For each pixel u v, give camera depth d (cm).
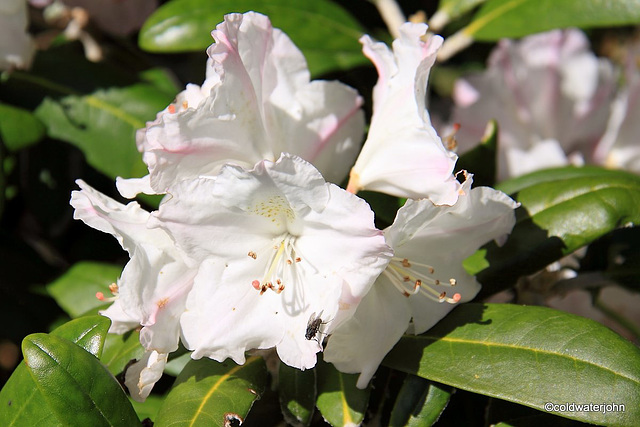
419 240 52
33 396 52
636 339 67
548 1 67
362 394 52
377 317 52
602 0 65
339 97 55
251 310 51
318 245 51
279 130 54
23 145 64
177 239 50
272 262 52
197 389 52
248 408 52
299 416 53
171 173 51
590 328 51
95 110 66
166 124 50
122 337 57
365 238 49
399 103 52
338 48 67
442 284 53
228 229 51
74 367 50
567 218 57
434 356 53
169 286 51
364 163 53
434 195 51
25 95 66
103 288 63
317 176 49
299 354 50
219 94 51
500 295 64
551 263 57
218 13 65
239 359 51
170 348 51
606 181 57
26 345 50
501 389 51
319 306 50
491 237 54
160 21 64
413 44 52
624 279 61
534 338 52
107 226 51
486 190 52
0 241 67
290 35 66
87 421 50
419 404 53
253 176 50
